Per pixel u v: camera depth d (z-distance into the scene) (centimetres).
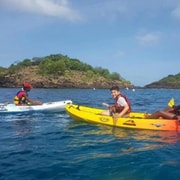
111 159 641
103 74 12081
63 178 539
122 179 530
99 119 1116
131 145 783
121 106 1080
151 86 14112
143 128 1016
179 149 731
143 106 2133
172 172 552
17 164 623
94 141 841
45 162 634
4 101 2559
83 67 11506
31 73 10206
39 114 1487
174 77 14838
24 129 1066
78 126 1095
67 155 688
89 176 546
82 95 4288
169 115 1022
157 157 648
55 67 10225
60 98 3297
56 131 1012
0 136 934
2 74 9844
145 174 547
